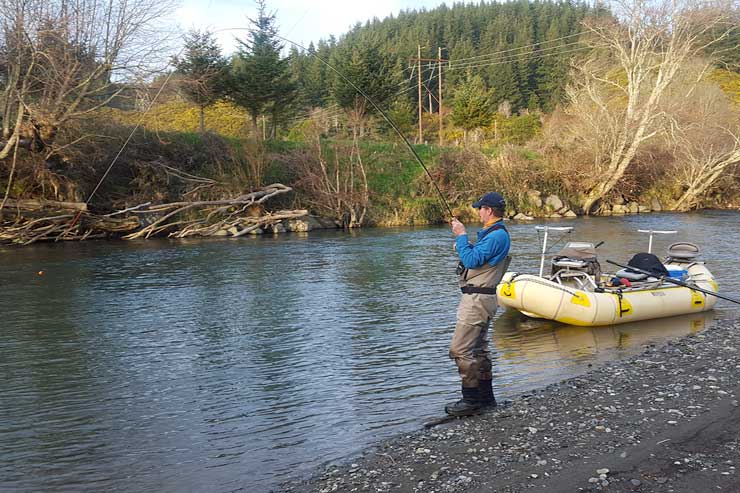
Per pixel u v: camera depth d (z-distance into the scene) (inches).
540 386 246.8
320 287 482.9
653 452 169.3
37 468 182.7
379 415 220.2
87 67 792.9
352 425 211.3
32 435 207.5
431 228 1000.2
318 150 1094.4
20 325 367.2
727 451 168.4
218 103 1300.4
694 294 379.6
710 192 1459.2
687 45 1248.8
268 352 309.1
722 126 1373.0
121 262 616.4
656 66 1278.3
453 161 1236.5
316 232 933.8
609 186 1301.7
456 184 1204.5
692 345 291.9
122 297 447.5
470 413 211.8
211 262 615.8
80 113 774.5
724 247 700.0
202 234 877.2
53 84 758.5
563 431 187.9
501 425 196.2
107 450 194.9
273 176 1027.9
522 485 153.3
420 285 490.0
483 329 210.7
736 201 1499.8
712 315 382.0
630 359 273.4
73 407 234.4
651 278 375.9
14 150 778.8
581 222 1078.4
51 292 465.7
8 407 234.7
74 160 838.5
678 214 1269.7
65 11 765.3
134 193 913.5
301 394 245.9
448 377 264.7
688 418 194.2
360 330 351.3
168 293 461.7
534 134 1827.0
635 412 202.1
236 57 1153.4
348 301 430.6
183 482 172.2
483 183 1213.7
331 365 285.6
